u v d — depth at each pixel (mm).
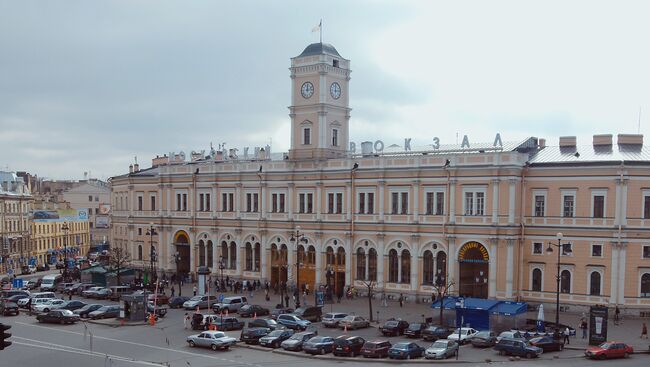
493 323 65438
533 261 79188
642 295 74062
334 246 92250
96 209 196500
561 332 61469
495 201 78250
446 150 88250
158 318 75000
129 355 55625
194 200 109188
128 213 121812
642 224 74000
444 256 82688
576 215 76688
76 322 72438
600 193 75438
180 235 112000
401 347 54781
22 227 141375
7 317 76250
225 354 56531
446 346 55438
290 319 67750
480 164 79562
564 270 77188
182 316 76688
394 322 65062
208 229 107062
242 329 65500
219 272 105125
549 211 78312
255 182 101188
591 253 75750
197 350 58094
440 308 67938
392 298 86500
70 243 166250
